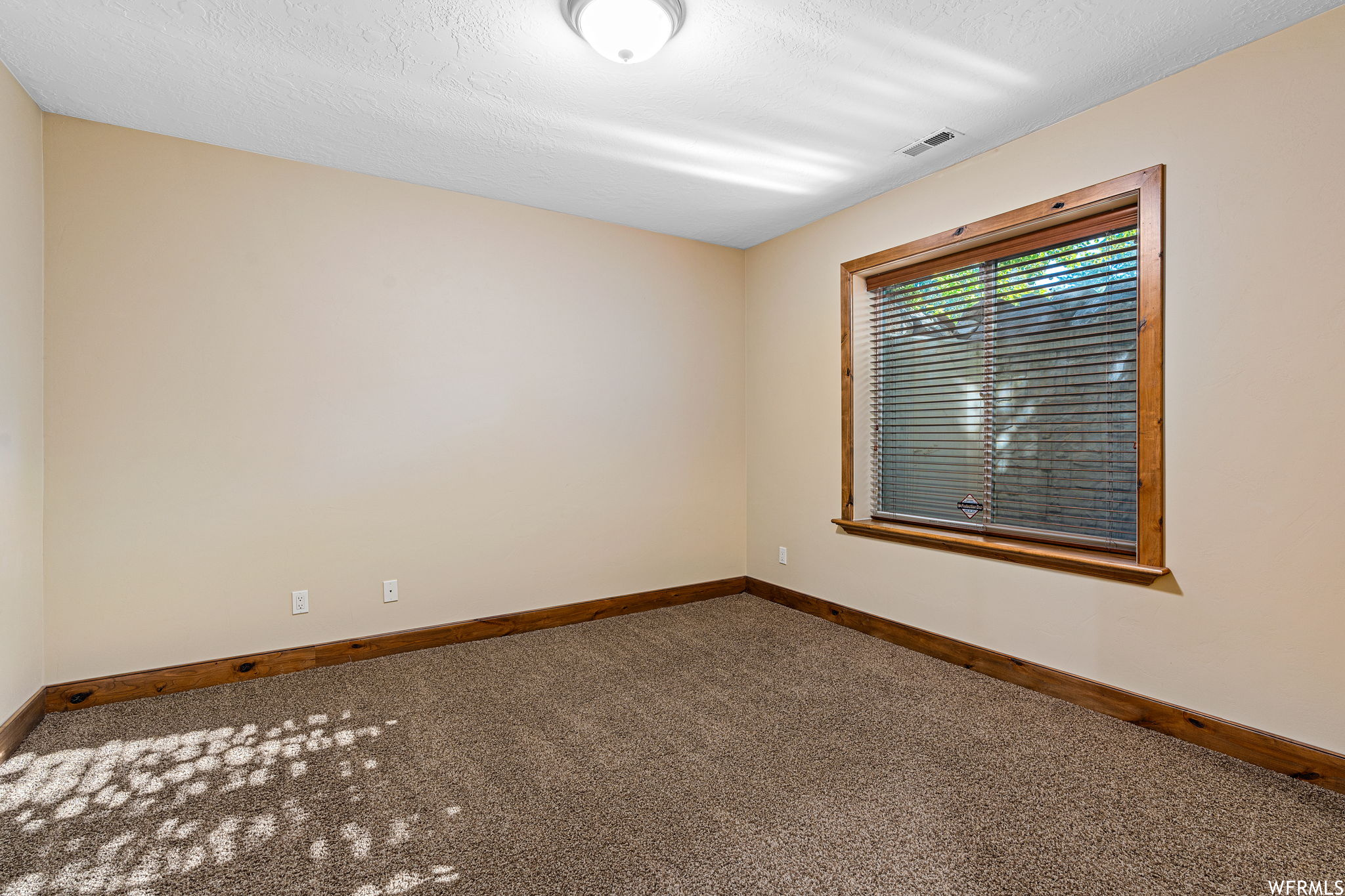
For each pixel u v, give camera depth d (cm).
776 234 405
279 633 292
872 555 348
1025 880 153
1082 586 255
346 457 305
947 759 213
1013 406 294
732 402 438
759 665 303
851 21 193
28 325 232
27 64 213
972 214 291
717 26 195
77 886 151
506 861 160
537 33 197
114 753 217
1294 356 198
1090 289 262
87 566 253
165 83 226
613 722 241
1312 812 181
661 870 157
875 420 364
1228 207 211
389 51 207
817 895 148
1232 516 212
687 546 419
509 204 349
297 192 293
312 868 158
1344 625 190
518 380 353
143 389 262
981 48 208
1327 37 189
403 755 216
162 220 265
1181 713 225
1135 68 219
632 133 267
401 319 319
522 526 356
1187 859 161
